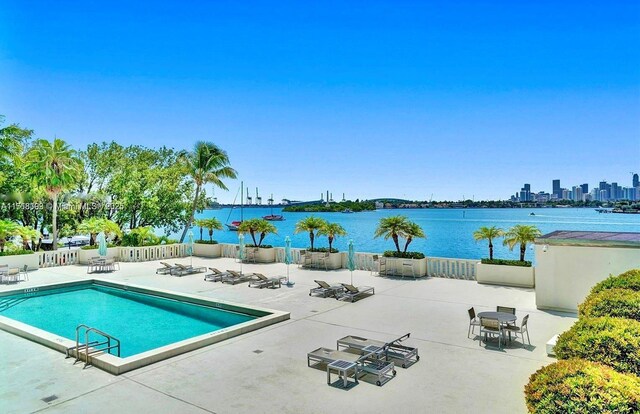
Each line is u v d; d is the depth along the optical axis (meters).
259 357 8.57
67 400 6.61
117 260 24.47
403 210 161.00
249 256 23.38
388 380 7.36
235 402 6.51
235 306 13.20
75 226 33.81
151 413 6.15
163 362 8.30
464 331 10.35
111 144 36.25
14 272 17.92
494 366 8.02
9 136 29.30
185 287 16.61
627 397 3.54
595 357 4.83
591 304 6.77
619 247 11.39
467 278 17.25
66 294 16.94
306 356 8.62
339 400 6.56
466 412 6.13
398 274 18.30
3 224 21.92
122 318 13.16
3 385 7.22
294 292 15.27
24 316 13.48
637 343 4.70
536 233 15.72
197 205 36.59
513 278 15.79
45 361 8.42
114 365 7.72
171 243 27.34
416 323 11.08
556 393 3.80
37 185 26.81
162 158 38.75
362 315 11.95
